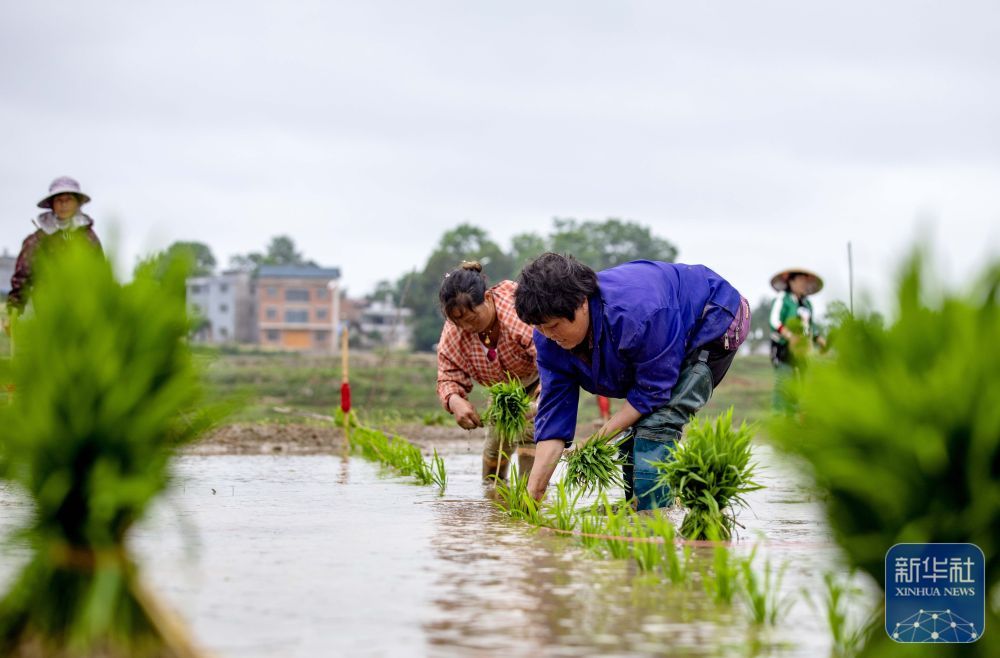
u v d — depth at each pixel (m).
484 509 5.88
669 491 5.52
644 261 5.67
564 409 5.73
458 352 7.18
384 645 2.98
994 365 2.55
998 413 2.50
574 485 5.55
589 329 5.34
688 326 5.50
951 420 2.56
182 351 3.32
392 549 4.50
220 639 3.03
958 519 2.59
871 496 2.67
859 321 2.79
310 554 4.35
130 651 2.93
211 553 4.36
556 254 5.31
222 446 10.77
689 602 3.52
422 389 28.42
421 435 12.95
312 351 82.56
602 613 3.36
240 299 104.50
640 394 5.48
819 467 2.75
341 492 6.75
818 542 4.80
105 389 3.13
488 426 7.31
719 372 5.78
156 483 3.21
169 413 3.21
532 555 4.38
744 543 4.77
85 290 3.21
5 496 6.00
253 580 3.80
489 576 3.92
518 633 3.12
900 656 2.75
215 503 6.12
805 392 2.78
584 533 4.76
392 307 117.75
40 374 3.14
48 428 3.09
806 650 2.96
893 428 2.59
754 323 69.69
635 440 5.62
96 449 3.16
